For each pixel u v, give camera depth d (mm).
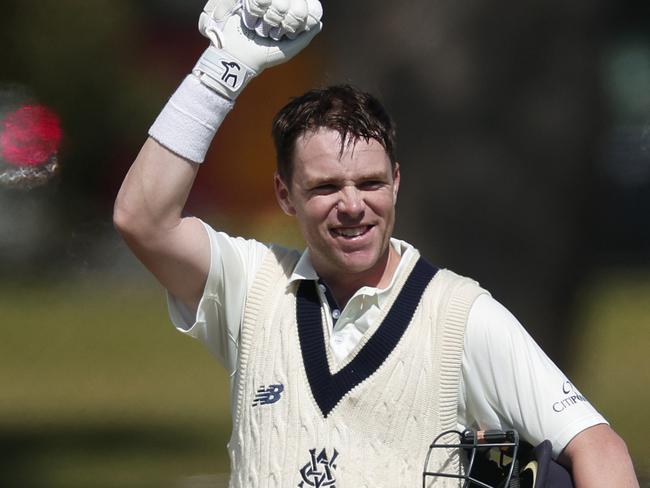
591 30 25734
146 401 40625
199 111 12148
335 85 12211
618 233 59625
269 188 58844
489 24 25406
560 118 25766
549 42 25516
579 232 26438
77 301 57875
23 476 31547
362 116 11750
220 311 12500
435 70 25641
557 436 11445
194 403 40438
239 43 12250
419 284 11961
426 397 11641
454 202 26047
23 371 45188
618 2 26656
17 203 56750
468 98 25656
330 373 11781
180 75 56719
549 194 26047
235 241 12695
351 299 11820
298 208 12008
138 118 56375
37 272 59688
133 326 53500
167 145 12109
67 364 46375
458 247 26188
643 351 45688
